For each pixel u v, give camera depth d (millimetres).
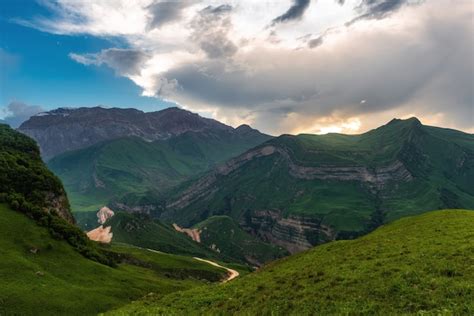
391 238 60125
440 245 46844
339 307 35219
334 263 51344
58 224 125750
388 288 36250
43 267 98000
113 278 112312
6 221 110250
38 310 74875
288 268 58969
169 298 54250
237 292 49688
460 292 31922
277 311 38438
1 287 77688
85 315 79875
